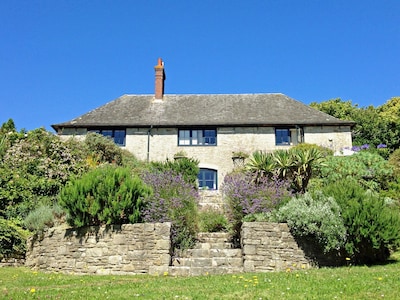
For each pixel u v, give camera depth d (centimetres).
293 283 795
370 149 2720
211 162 2433
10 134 1994
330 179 1773
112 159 2144
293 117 2530
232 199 1305
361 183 1789
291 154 1662
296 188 1602
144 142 2481
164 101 2783
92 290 804
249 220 1228
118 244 1148
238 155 2384
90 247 1170
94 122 2517
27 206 1446
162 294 730
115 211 1169
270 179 1544
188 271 1091
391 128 3647
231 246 1236
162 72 2867
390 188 1797
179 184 1360
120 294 744
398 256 1178
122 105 2747
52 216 1303
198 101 2777
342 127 2462
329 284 770
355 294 687
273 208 1251
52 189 1608
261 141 2456
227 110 2647
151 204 1226
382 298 658
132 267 1120
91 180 1208
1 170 1598
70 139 2128
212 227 1388
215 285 816
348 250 1087
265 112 2605
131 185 1210
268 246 1124
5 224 1270
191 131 2512
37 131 1881
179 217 1219
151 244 1126
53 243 1225
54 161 1747
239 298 684
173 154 2456
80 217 1197
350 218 1095
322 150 2231
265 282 822
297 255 1127
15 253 1250
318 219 1096
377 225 1076
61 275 1104
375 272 904
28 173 1648
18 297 727
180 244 1197
